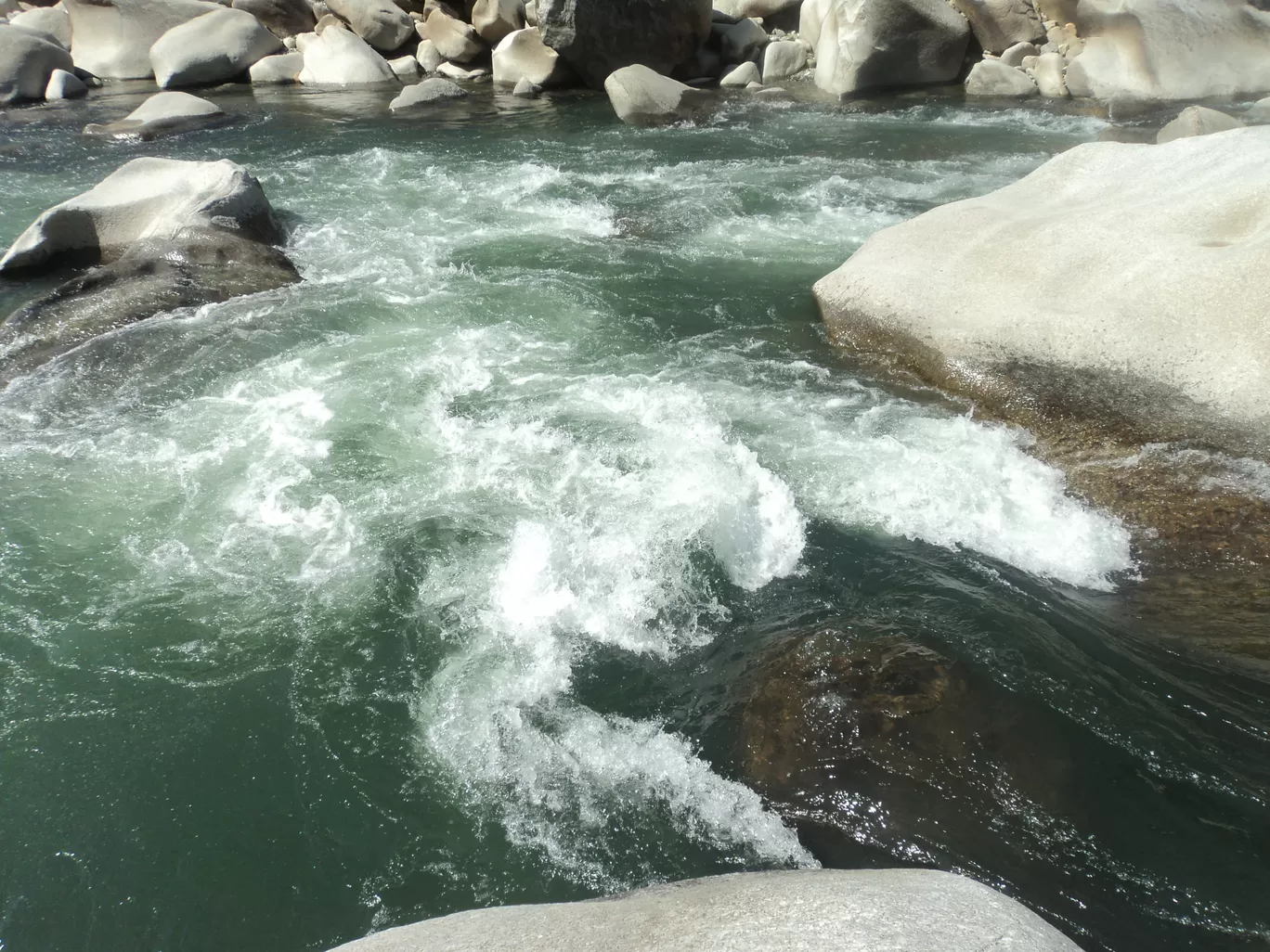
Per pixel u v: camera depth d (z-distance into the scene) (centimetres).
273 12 1814
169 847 292
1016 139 1113
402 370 588
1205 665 342
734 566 406
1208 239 507
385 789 309
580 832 291
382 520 443
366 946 215
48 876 284
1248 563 387
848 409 530
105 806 305
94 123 1331
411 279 739
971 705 321
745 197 929
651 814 296
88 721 337
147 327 635
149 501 462
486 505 451
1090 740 309
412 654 365
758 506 442
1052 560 402
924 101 1355
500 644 369
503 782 310
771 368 585
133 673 358
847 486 457
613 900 234
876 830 280
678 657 360
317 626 380
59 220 763
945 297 562
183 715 339
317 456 496
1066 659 345
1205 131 888
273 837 295
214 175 808
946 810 284
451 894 274
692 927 197
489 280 738
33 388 563
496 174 1041
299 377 582
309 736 330
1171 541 405
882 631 360
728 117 1309
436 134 1268
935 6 1399
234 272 717
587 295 706
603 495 453
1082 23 1408
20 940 267
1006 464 468
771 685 336
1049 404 494
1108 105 1267
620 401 545
